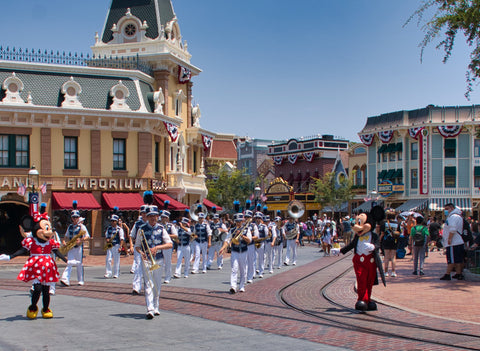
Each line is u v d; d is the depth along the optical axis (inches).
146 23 1537.9
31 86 1274.6
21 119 1245.7
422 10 706.2
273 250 810.2
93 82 1337.4
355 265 462.0
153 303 445.4
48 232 434.3
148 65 1477.6
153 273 444.8
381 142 2182.6
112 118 1314.0
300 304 499.2
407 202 2036.2
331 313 451.5
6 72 1268.5
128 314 454.9
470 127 1945.1
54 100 1282.0
